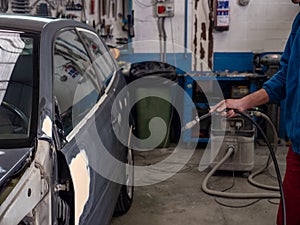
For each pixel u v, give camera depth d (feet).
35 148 4.19
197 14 15.98
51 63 5.42
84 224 4.89
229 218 9.41
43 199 3.95
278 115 14.90
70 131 5.12
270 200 10.32
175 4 15.97
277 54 14.87
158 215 9.56
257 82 14.74
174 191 10.93
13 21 5.98
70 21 7.29
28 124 4.66
